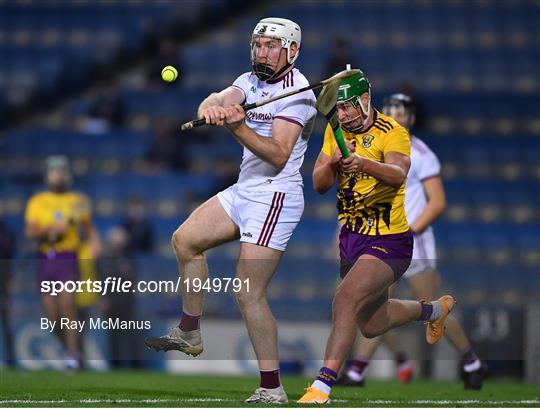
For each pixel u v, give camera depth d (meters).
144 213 55.56
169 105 69.25
